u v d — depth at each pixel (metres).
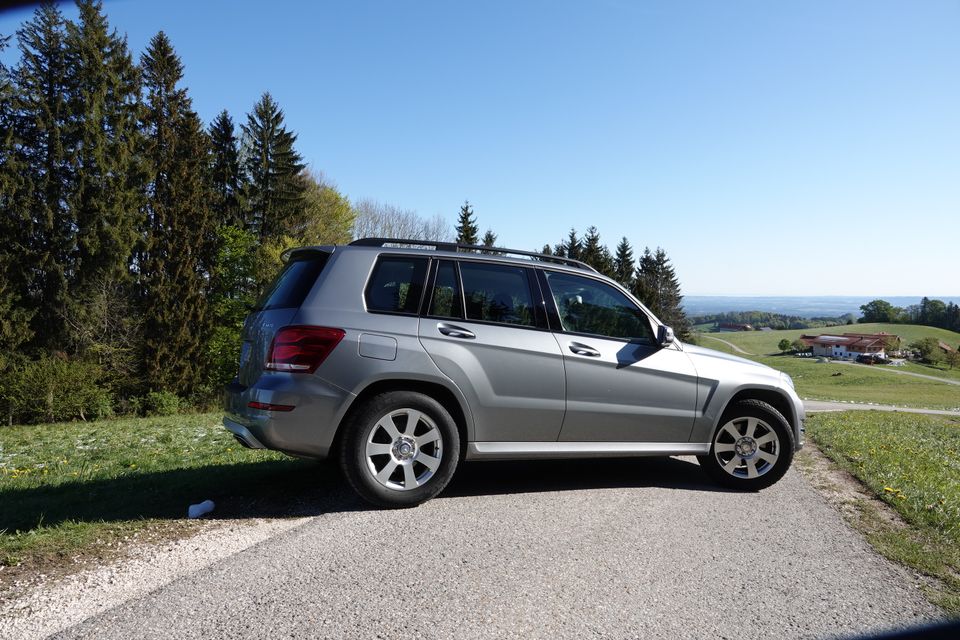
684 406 5.18
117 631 2.60
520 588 3.12
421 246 4.90
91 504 4.68
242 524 4.05
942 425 15.40
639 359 5.07
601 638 2.63
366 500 4.34
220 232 42.41
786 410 5.57
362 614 2.79
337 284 4.42
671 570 3.43
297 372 4.17
